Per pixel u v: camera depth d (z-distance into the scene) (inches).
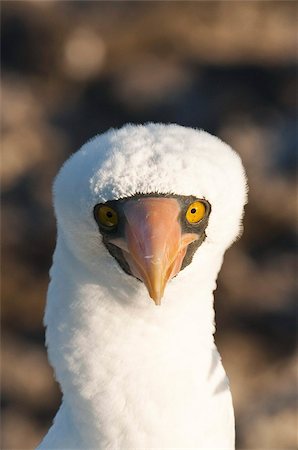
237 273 633.6
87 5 922.7
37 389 589.9
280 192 667.4
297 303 623.2
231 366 585.9
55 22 894.4
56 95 845.2
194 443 244.5
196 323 243.3
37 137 786.2
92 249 232.7
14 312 624.1
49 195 705.0
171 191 223.6
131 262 230.2
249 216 660.1
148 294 234.4
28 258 649.0
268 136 736.3
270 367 587.2
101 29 890.1
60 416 251.6
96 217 228.1
